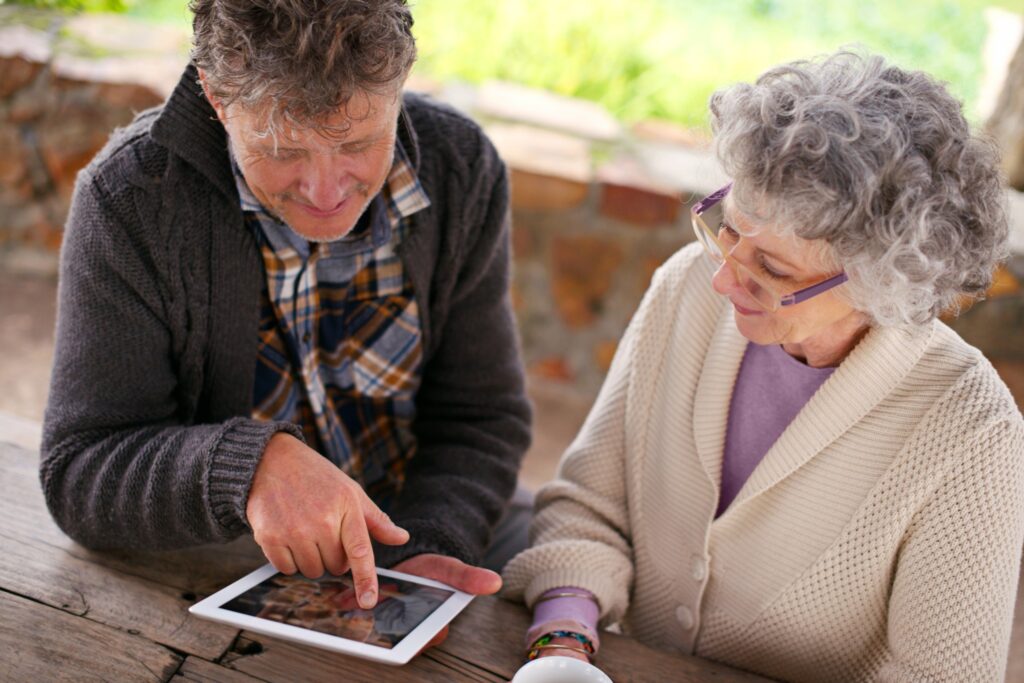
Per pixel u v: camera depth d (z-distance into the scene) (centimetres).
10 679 109
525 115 350
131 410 138
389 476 170
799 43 425
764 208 105
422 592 128
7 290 348
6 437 162
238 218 135
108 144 136
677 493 141
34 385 304
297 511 119
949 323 296
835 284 109
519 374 169
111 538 130
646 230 311
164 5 409
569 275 325
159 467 126
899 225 103
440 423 166
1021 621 250
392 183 142
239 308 140
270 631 115
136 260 132
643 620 150
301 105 108
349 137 114
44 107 331
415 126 148
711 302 139
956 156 104
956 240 105
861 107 103
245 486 120
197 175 133
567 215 316
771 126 104
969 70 417
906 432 122
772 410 133
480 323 161
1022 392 295
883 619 130
